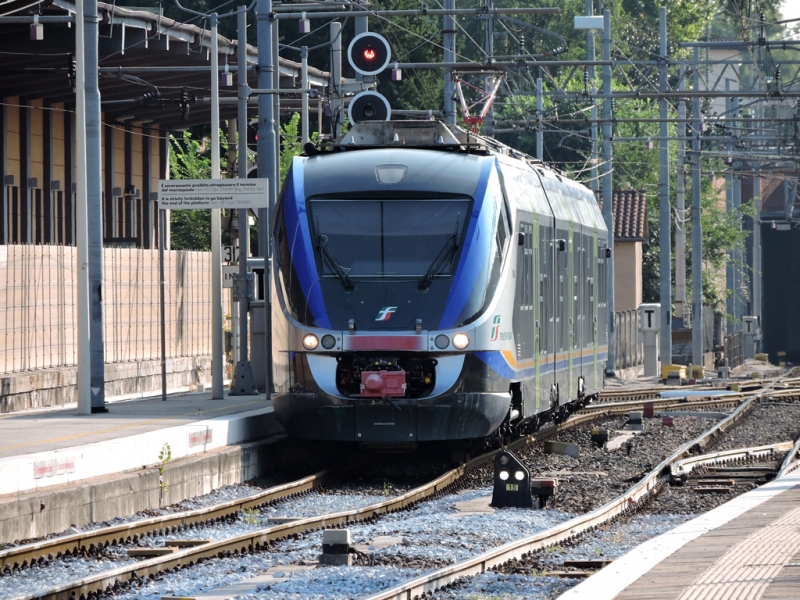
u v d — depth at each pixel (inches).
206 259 5182.1
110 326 4367.6
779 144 7062.0
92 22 3203.7
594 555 1827.0
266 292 3750.0
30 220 5590.6
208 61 5329.7
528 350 3097.9
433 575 1542.8
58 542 1807.3
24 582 1641.2
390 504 2353.6
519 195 3080.7
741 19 5521.7
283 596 1501.0
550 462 3157.0
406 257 2758.4
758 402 5191.9
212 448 2768.2
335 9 4906.5
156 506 2363.4
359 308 2714.1
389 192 2817.4
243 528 2129.7
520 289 2997.0
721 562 1512.1
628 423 4131.4
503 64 4505.4
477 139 3166.8
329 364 2714.1
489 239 2797.7
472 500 2506.2
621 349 7677.2
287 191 2861.7
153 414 3203.7
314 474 2773.1
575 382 3868.1
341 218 2797.7
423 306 2711.6
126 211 6427.2
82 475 2230.6
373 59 4035.4
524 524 2148.1
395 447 2829.7
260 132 3868.1
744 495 2325.3
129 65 5260.8
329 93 4953.3
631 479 2800.2
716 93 4862.2
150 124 6599.4
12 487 2030.0
